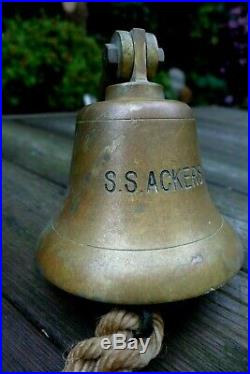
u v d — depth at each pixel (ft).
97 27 5.01
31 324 1.04
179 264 0.90
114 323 0.87
